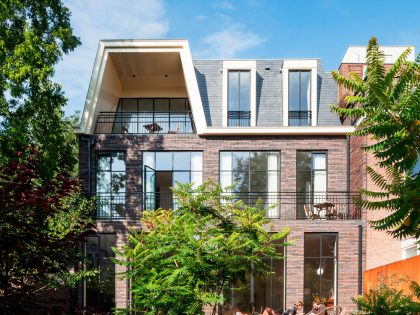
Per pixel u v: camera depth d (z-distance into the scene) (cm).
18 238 741
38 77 1791
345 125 2298
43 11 1941
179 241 1175
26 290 752
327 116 2344
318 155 2248
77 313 859
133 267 1186
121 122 2369
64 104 2027
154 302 1088
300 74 2352
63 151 2112
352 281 2002
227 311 2025
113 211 2184
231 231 1309
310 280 2041
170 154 2234
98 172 2222
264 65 2484
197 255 1098
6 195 748
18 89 1789
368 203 354
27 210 791
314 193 2222
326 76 2472
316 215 2103
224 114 2297
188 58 2222
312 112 2298
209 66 2489
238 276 1280
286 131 2202
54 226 1294
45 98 1956
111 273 2052
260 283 2048
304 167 2241
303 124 2320
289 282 2017
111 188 2211
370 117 324
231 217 1395
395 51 2088
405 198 330
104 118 2366
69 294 2006
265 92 2409
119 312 1167
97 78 2211
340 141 2227
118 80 2500
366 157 1906
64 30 1938
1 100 1791
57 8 1980
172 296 1091
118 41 2222
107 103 2384
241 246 1199
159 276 1145
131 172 2195
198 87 2334
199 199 1340
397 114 316
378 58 304
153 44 2227
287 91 2317
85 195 2031
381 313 666
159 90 2555
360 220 2030
